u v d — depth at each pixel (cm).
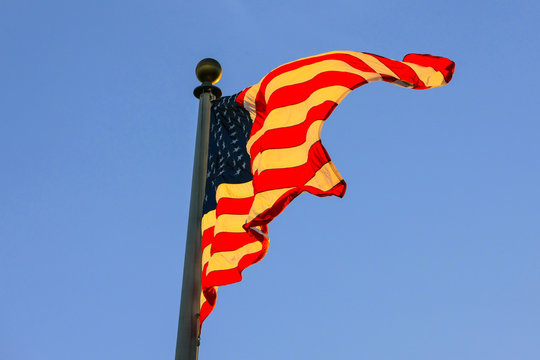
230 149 1220
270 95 1210
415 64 1302
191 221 1034
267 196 1045
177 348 882
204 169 1127
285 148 1098
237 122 1260
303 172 1054
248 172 1181
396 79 1205
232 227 1105
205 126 1217
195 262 972
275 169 1071
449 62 1315
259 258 1056
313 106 1137
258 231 1045
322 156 1047
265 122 1157
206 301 1049
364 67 1202
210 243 1110
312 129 1095
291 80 1212
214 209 1147
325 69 1199
